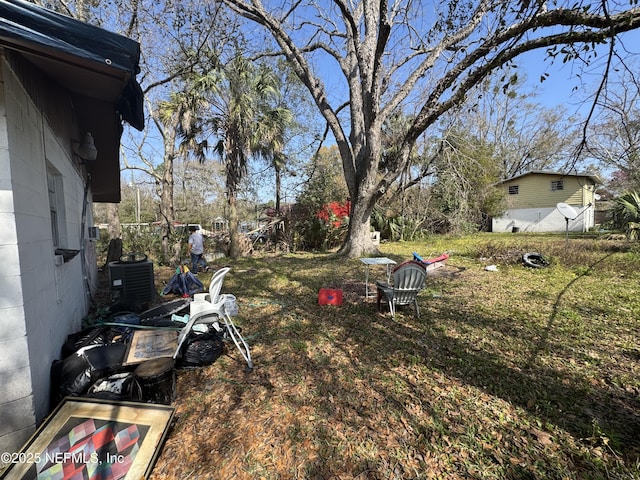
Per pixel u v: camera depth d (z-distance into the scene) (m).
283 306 5.43
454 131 11.91
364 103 9.79
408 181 15.31
